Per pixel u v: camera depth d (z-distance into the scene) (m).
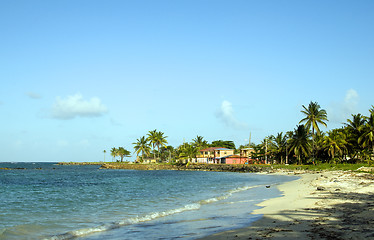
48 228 15.45
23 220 17.75
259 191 32.41
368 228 11.38
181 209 20.41
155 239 12.31
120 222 16.14
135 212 20.64
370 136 74.06
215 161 139.00
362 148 85.94
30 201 27.09
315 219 13.98
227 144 191.62
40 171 124.88
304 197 22.92
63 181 59.19
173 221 16.36
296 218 14.72
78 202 26.20
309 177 54.09
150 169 139.25
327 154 92.25
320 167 76.25
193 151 133.62
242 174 85.88
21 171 124.88
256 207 20.28
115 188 41.22
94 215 19.50
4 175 87.56
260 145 120.69
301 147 89.88
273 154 109.94
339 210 16.05
